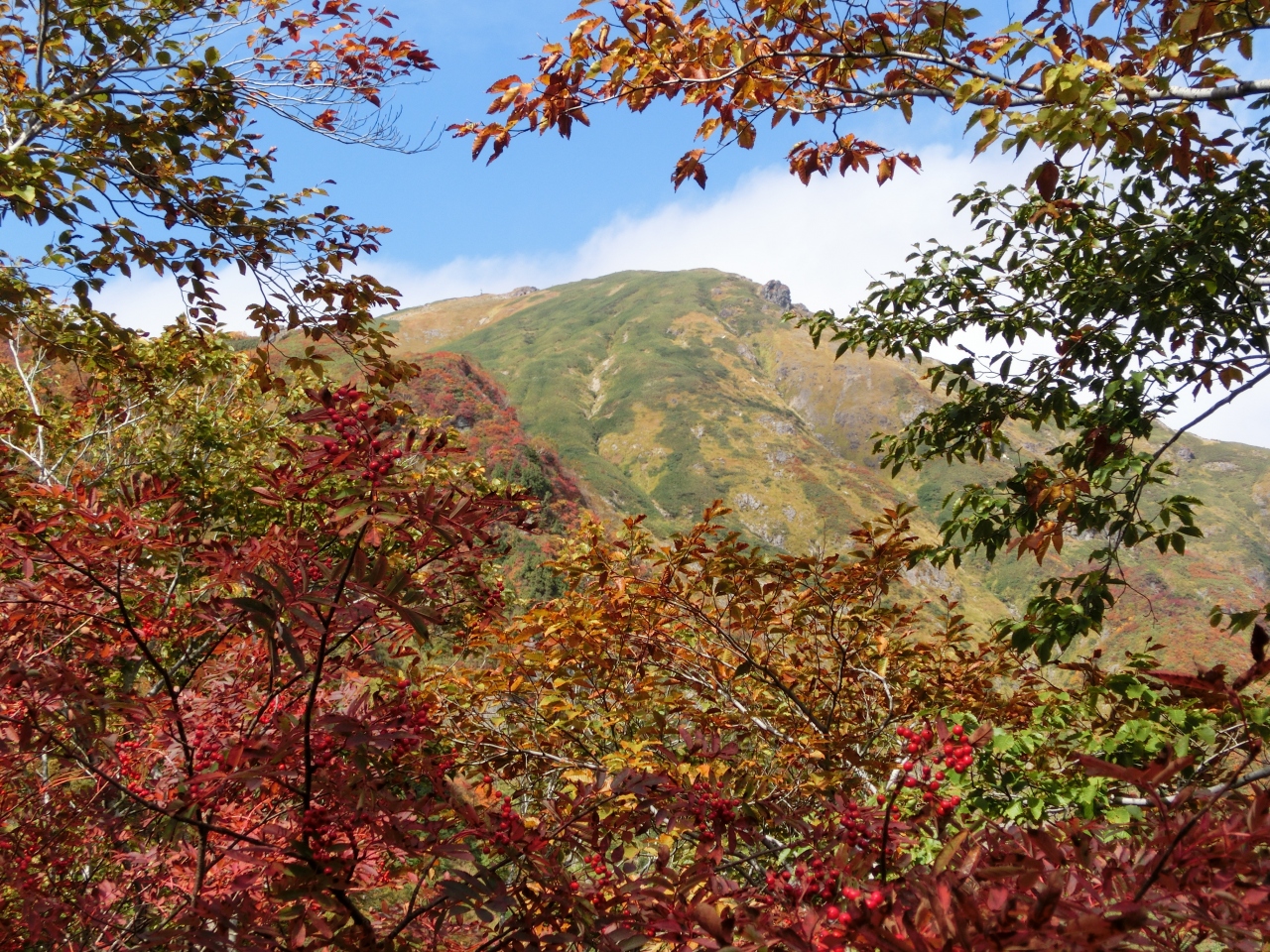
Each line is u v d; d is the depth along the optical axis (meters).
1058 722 4.79
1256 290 5.14
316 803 2.55
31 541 2.77
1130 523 4.84
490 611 3.80
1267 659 1.49
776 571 4.52
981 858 1.79
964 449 6.54
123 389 9.17
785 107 3.68
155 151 4.87
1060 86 2.73
